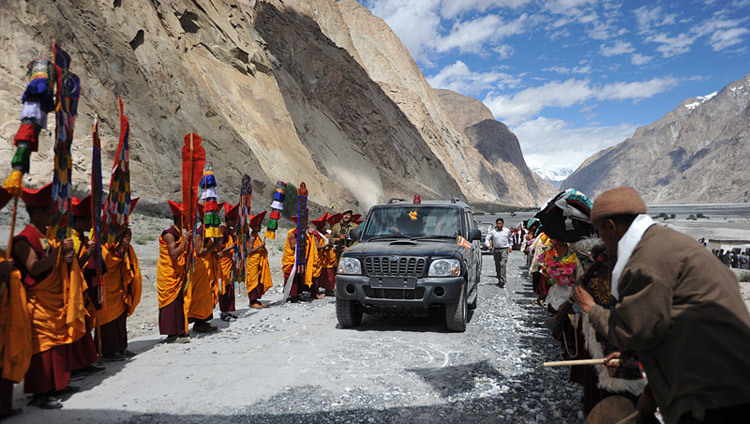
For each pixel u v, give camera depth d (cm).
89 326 529
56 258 448
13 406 445
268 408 435
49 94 425
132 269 602
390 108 13162
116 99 3191
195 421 408
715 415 207
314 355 610
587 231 398
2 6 2734
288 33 10775
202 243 733
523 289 1280
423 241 836
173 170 3244
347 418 413
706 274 207
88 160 2609
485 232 2611
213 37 5516
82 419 413
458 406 439
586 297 270
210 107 4209
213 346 659
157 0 4559
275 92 6131
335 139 9600
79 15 3275
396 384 500
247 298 1133
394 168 11219
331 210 5600
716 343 202
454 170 17575
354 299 736
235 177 3894
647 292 212
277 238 2631
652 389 231
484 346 656
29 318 420
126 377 527
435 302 717
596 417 310
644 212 241
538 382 505
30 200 448
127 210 589
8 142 2342
